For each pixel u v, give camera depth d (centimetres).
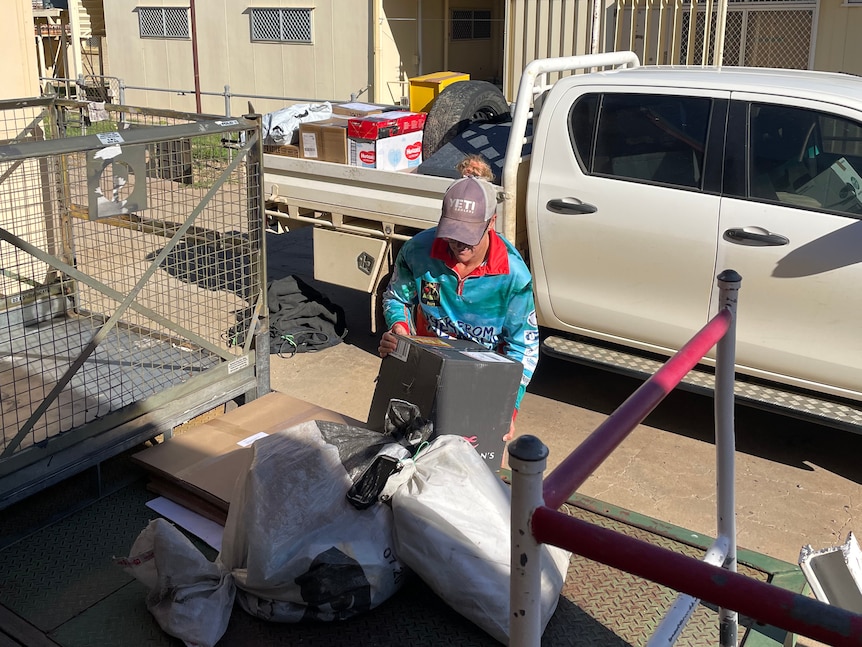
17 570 281
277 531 254
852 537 265
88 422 326
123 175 323
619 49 982
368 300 706
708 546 300
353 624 256
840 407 428
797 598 129
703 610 266
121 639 249
